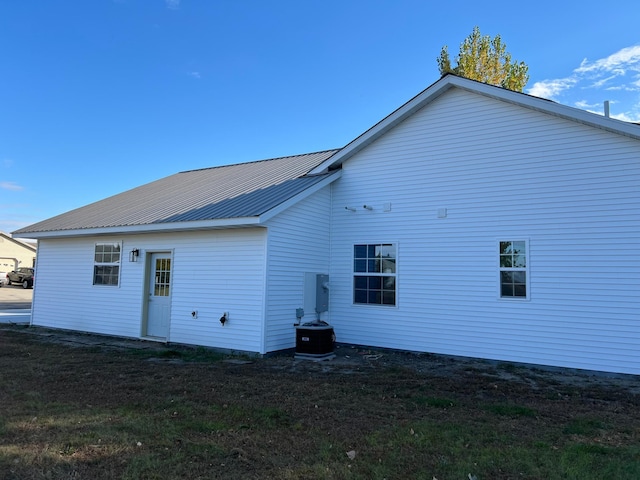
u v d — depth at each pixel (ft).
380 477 12.24
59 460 13.03
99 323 41.06
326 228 38.32
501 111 31.60
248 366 27.78
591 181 28.22
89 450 13.82
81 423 16.28
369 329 36.11
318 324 32.17
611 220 27.50
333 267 38.34
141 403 19.07
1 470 12.31
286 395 20.76
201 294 34.60
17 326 46.85
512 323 30.14
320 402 19.66
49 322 45.27
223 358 30.45
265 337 31.24
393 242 35.58
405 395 21.22
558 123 29.50
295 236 34.45
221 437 15.15
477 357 31.22
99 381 23.12
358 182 37.81
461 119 33.24
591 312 27.71
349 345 36.94
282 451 14.01
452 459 13.60
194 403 19.19
